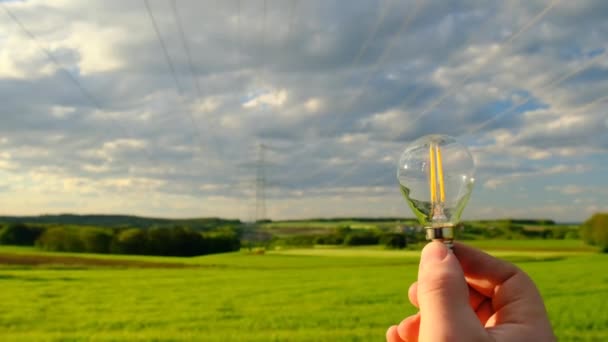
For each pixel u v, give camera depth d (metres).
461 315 1.03
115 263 50.44
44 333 16.89
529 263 40.22
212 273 36.94
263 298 23.56
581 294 22.30
